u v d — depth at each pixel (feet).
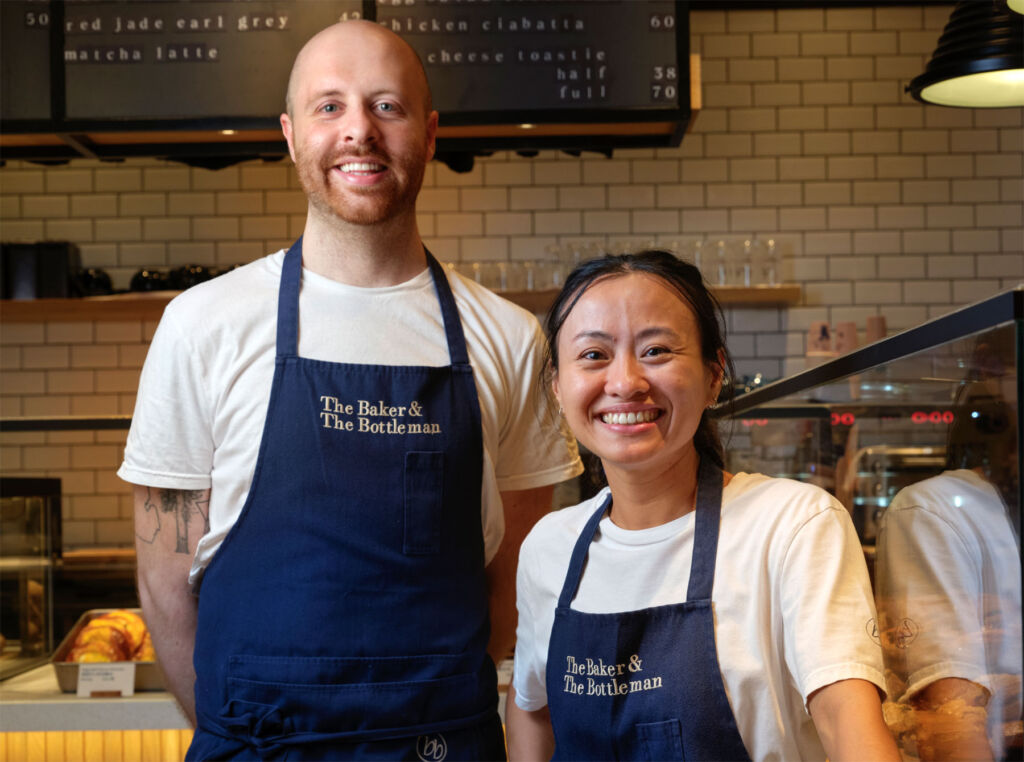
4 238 17.53
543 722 5.16
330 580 5.44
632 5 9.82
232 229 17.53
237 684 5.41
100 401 17.28
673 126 10.14
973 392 3.66
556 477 6.36
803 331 17.57
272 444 5.55
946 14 17.66
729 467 7.87
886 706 4.70
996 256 17.66
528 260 17.62
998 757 3.59
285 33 9.67
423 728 5.41
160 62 9.68
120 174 17.56
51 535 9.29
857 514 5.49
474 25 9.78
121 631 8.13
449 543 5.69
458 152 10.98
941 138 17.72
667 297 4.27
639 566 4.41
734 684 4.11
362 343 5.75
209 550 5.72
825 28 17.75
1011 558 3.43
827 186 17.70
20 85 9.71
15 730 7.82
